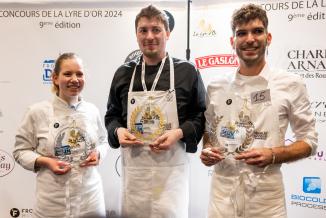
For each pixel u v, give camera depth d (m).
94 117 1.99
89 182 1.88
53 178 1.81
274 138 1.53
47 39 2.55
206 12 2.45
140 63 1.89
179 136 1.73
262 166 1.50
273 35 2.34
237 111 1.59
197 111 1.84
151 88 1.80
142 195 1.83
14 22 2.55
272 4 2.32
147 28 1.76
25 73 2.57
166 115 1.77
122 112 1.91
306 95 1.57
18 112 2.60
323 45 2.25
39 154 1.86
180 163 1.84
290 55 2.32
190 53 2.50
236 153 1.58
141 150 1.81
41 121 1.84
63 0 2.52
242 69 1.61
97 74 2.55
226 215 1.61
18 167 2.64
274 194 1.55
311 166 2.33
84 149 1.86
